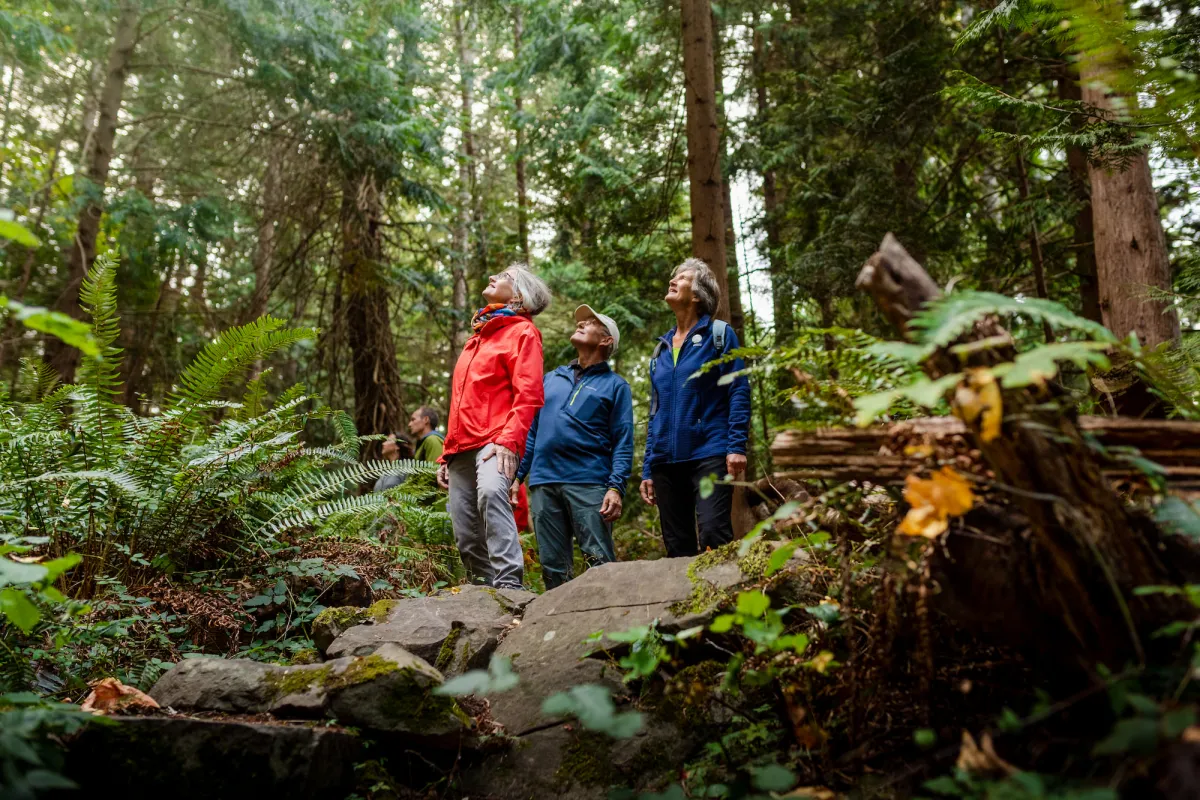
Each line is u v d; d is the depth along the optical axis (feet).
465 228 41.86
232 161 34.06
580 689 4.43
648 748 6.40
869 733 5.18
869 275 4.43
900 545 4.67
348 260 30.99
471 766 6.78
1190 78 7.25
